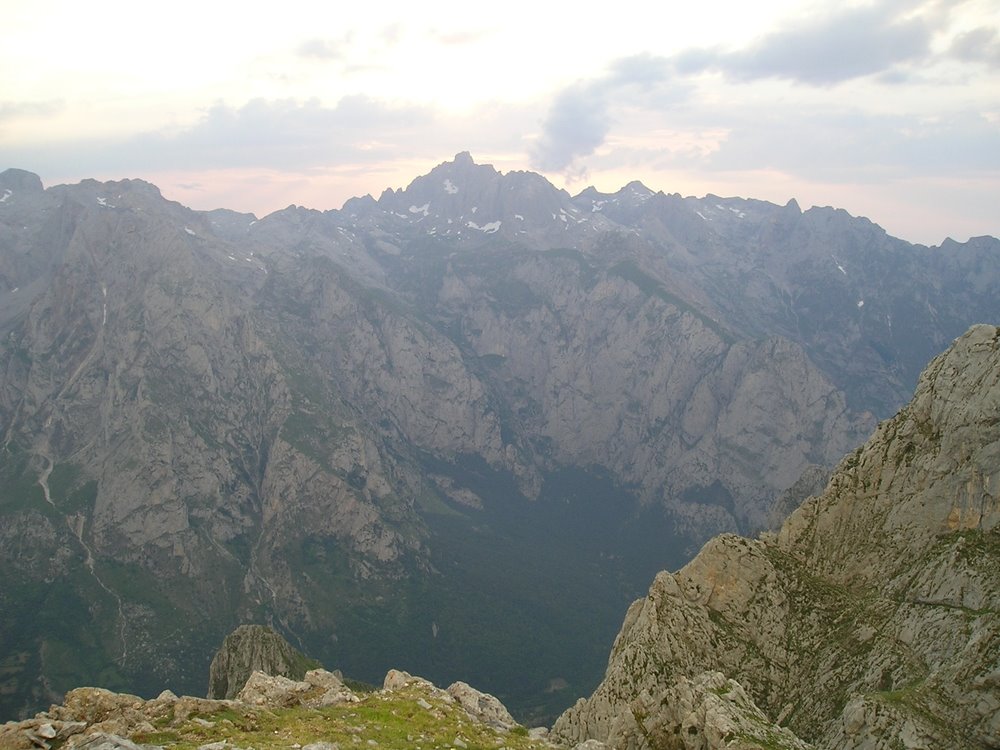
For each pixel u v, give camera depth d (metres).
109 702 59.28
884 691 81.75
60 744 51.53
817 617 101.31
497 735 66.50
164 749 49.44
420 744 59.31
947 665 79.88
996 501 94.50
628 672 96.81
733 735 65.25
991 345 102.44
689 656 98.81
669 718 76.19
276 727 58.88
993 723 73.06
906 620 90.94
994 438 96.75
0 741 50.25
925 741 72.62
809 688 92.75
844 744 77.69
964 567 90.31
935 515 100.44
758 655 99.38
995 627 79.31
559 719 105.12
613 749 71.88
